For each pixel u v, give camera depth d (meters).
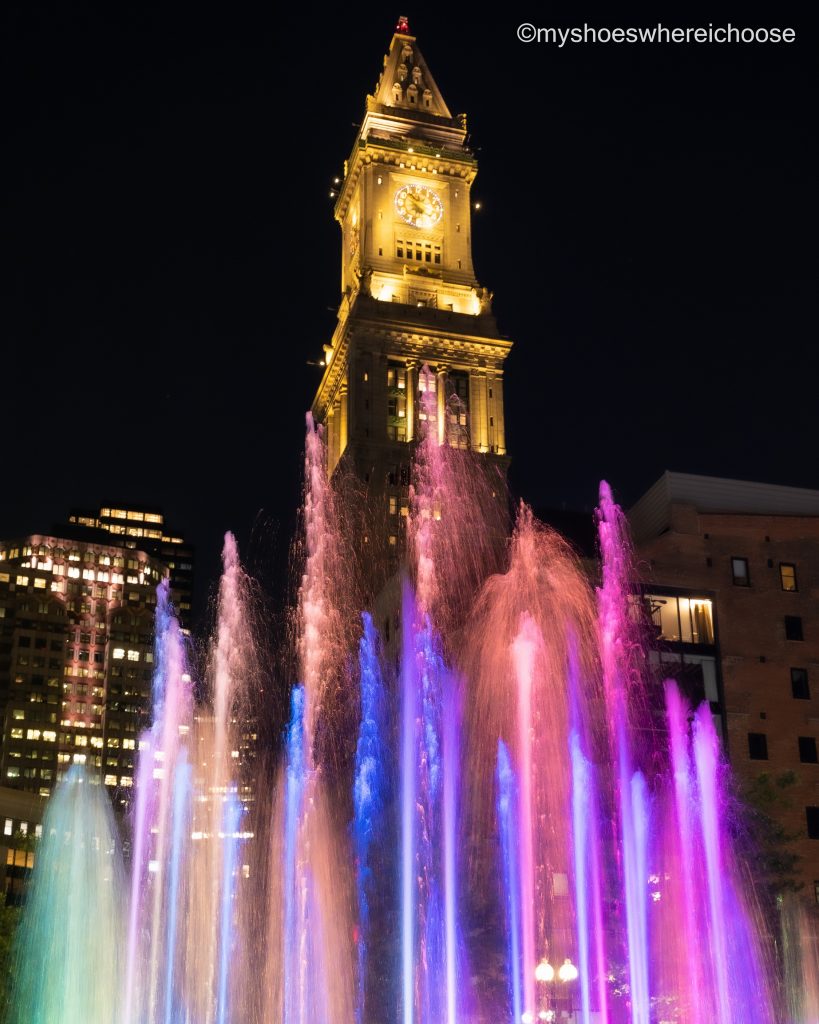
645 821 77.94
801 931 73.94
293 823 114.81
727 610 90.69
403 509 173.75
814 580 92.94
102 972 103.56
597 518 101.19
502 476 180.75
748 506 96.81
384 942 80.25
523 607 92.56
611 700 86.50
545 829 81.06
